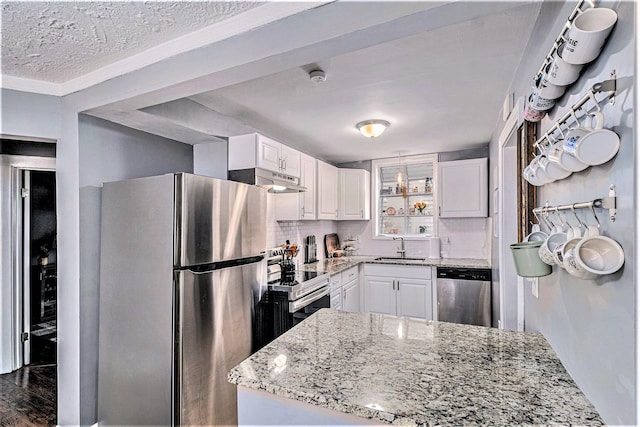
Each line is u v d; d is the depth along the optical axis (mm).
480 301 3783
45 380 2971
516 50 1808
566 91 1026
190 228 1891
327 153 4543
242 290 2252
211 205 2023
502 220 2318
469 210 4086
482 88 2340
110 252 2125
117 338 2068
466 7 1090
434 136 3684
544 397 938
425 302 4059
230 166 2820
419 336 1454
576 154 783
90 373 2143
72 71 1978
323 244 4801
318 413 1018
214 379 2018
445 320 3939
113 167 2324
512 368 1119
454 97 2504
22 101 2070
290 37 1352
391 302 4262
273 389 1042
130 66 1812
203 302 1958
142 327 1964
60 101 2182
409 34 1247
